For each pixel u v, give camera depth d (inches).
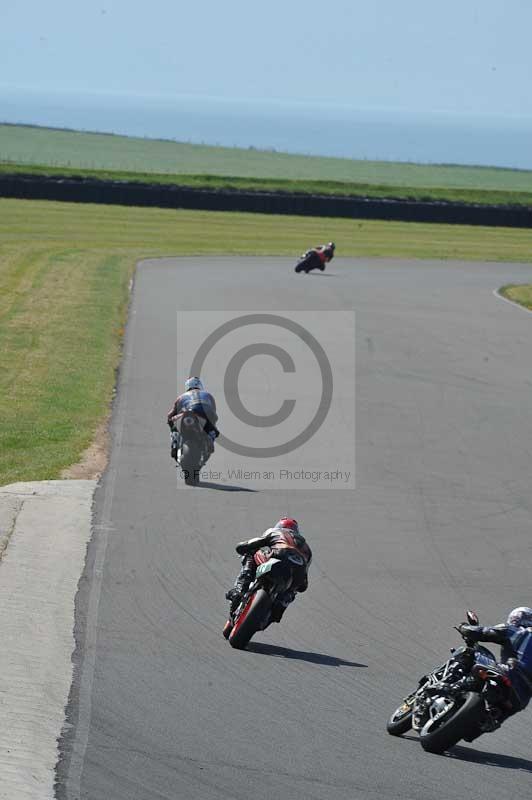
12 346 4018.2
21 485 2239.2
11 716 1208.8
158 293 5502.0
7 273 5910.4
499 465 2736.2
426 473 2618.1
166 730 1203.2
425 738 1197.1
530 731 1304.1
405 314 5290.4
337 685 1376.7
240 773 1110.4
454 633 1610.5
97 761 1115.9
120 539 1936.5
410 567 1920.5
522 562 1994.3
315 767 1136.2
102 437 2763.3
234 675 1386.6
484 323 5147.6
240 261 7175.2
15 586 1653.5
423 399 3479.3
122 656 1423.5
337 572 1866.4
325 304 5438.0
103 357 3882.9
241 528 2062.0
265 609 1472.7
